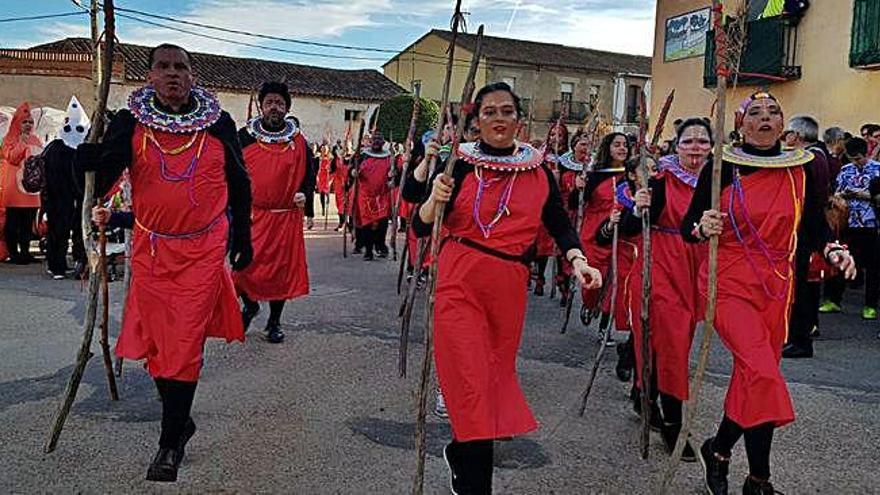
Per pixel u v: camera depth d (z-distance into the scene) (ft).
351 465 14.76
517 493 13.82
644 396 15.29
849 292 35.88
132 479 13.88
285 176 22.85
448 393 11.94
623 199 17.04
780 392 12.17
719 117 12.12
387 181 41.83
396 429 16.65
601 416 17.80
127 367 20.43
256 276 22.98
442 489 13.80
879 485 14.48
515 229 12.36
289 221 23.29
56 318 26.18
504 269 12.34
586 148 29.53
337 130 136.98
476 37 11.93
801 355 23.84
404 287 33.86
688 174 15.98
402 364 20.08
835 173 29.32
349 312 28.43
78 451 15.02
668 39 61.26
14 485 13.51
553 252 31.68
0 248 37.91
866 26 43.39
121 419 16.74
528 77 149.07
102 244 15.52
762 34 49.65
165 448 13.88
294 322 26.55
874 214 28.86
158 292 14.06
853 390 20.47
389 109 110.22
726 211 13.26
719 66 12.05
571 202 28.73
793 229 13.26
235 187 15.19
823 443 16.52
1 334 23.93
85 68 88.99
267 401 18.24
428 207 12.73
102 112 14.42
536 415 17.81
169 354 13.71
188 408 13.99
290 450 15.40
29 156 37.37
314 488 13.75
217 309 15.43
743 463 15.35
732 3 53.26
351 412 17.63
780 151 13.73
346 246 45.80
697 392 12.39
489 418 11.75
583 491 13.94
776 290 13.23
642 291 15.24
